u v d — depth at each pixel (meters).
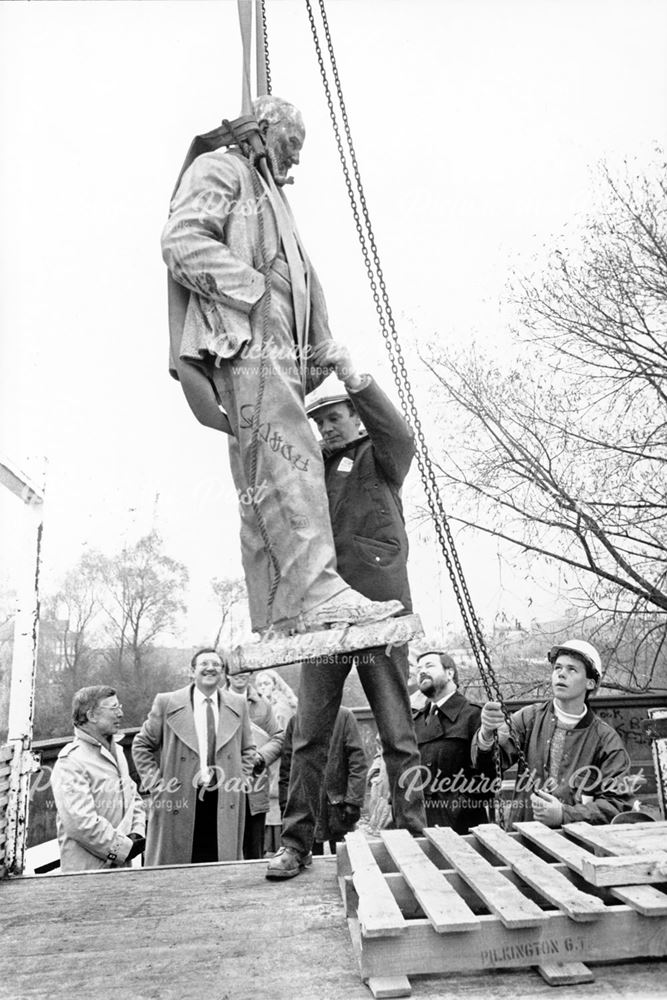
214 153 2.99
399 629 2.46
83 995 1.89
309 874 2.95
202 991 1.89
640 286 10.41
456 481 10.68
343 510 3.08
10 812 3.24
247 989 1.89
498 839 2.61
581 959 1.87
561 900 1.91
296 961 2.06
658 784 3.78
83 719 4.27
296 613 2.61
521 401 10.64
